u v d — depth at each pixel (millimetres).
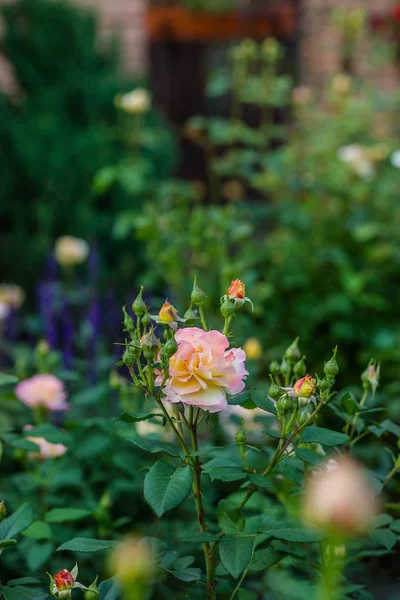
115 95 3898
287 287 2838
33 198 3688
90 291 2867
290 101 3457
